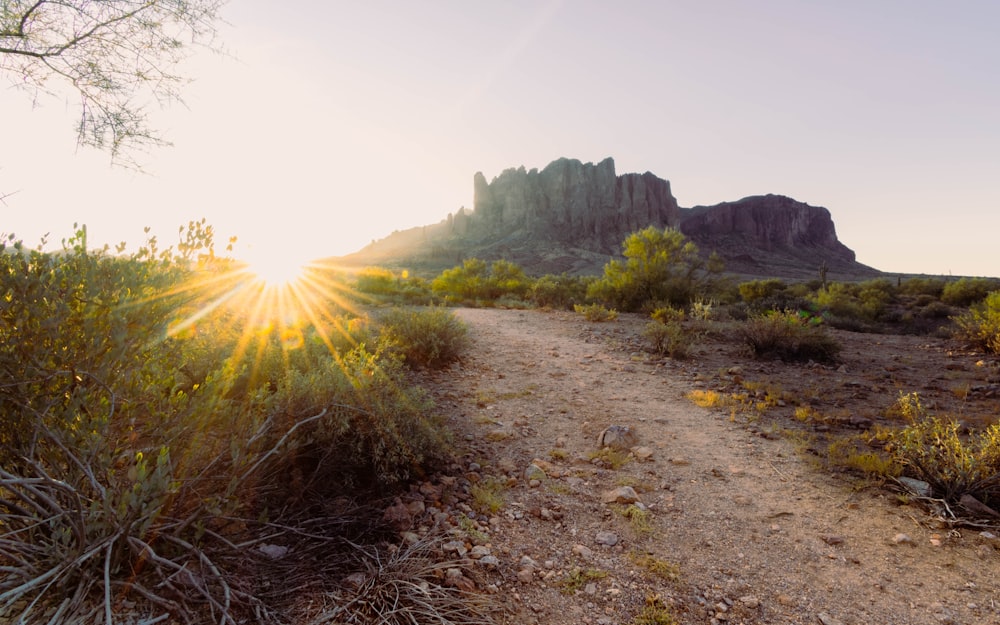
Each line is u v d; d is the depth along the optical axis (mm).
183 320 2764
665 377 7902
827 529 3574
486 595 2643
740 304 17969
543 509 3709
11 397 2166
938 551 3287
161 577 2236
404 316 8477
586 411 6145
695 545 3355
